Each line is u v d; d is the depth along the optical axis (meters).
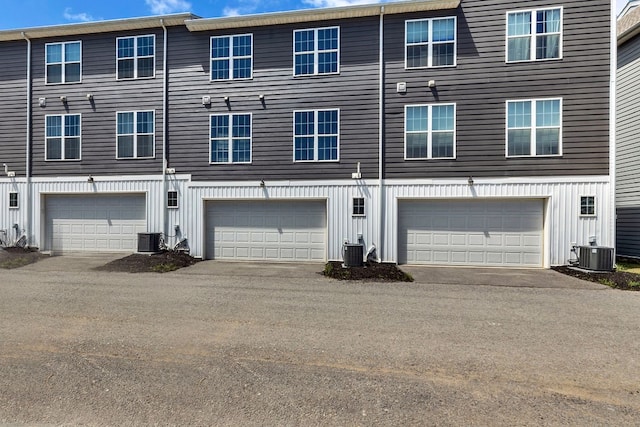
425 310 6.80
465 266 12.23
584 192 11.48
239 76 13.50
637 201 13.55
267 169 13.26
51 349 4.76
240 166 13.41
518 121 11.84
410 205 12.61
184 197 13.74
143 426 3.12
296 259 13.23
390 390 3.74
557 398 3.61
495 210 12.18
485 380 3.98
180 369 4.19
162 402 3.48
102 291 8.28
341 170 12.80
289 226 13.29
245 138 13.41
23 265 12.02
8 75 14.95
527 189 11.79
